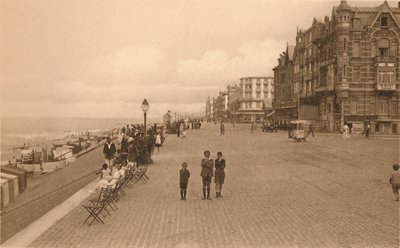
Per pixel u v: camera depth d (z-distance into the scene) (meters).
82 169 27.00
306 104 75.00
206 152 17.12
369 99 61.16
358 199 16.56
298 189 18.88
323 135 57.56
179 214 14.27
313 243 10.98
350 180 21.12
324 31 66.81
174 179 21.97
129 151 23.28
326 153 33.88
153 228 12.51
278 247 10.68
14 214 15.16
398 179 16.22
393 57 60.25
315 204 15.71
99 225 12.89
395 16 60.78
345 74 60.34
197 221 13.32
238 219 13.54
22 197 19.39
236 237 11.54
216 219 13.55
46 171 28.89
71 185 21.20
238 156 32.53
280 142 46.62
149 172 24.47
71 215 14.23
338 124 62.28
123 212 14.59
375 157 30.77
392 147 38.53
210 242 11.11
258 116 148.88
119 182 16.80
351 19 60.97
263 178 22.05
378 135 57.50
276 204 15.79
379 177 21.95
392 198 16.72
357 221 13.16
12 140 60.25
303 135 46.94
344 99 60.69
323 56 67.31
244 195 17.62
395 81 60.22
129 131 46.88
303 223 12.99
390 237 11.45
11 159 34.50
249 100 149.50
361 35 60.62
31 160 30.55
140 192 18.38
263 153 34.59
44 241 11.33
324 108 66.94
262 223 13.03
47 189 20.88
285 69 92.56
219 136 60.16
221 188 18.25
